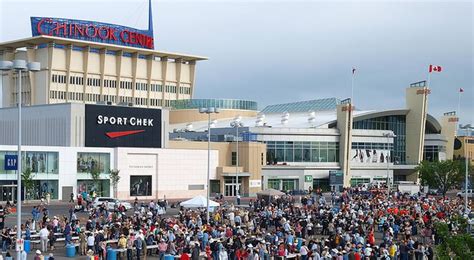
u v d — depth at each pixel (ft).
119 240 149.07
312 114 488.02
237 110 540.93
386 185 448.24
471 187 419.95
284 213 206.28
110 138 355.97
